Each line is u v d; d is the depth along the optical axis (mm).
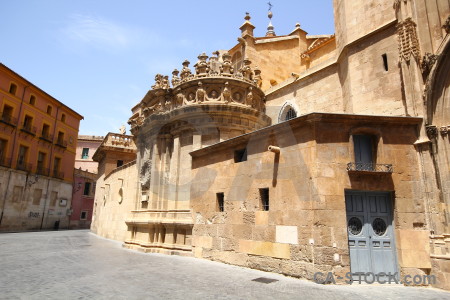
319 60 24688
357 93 14445
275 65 25031
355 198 10258
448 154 10047
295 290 8375
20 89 40000
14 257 13695
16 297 7090
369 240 10016
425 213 9992
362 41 14539
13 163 38344
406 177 10289
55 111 46375
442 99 10477
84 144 60250
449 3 11211
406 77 11375
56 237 26906
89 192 54062
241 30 25438
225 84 17094
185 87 17531
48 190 43594
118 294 7625
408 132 10672
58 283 8672
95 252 16000
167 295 7629
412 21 11617
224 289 8359
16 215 38031
